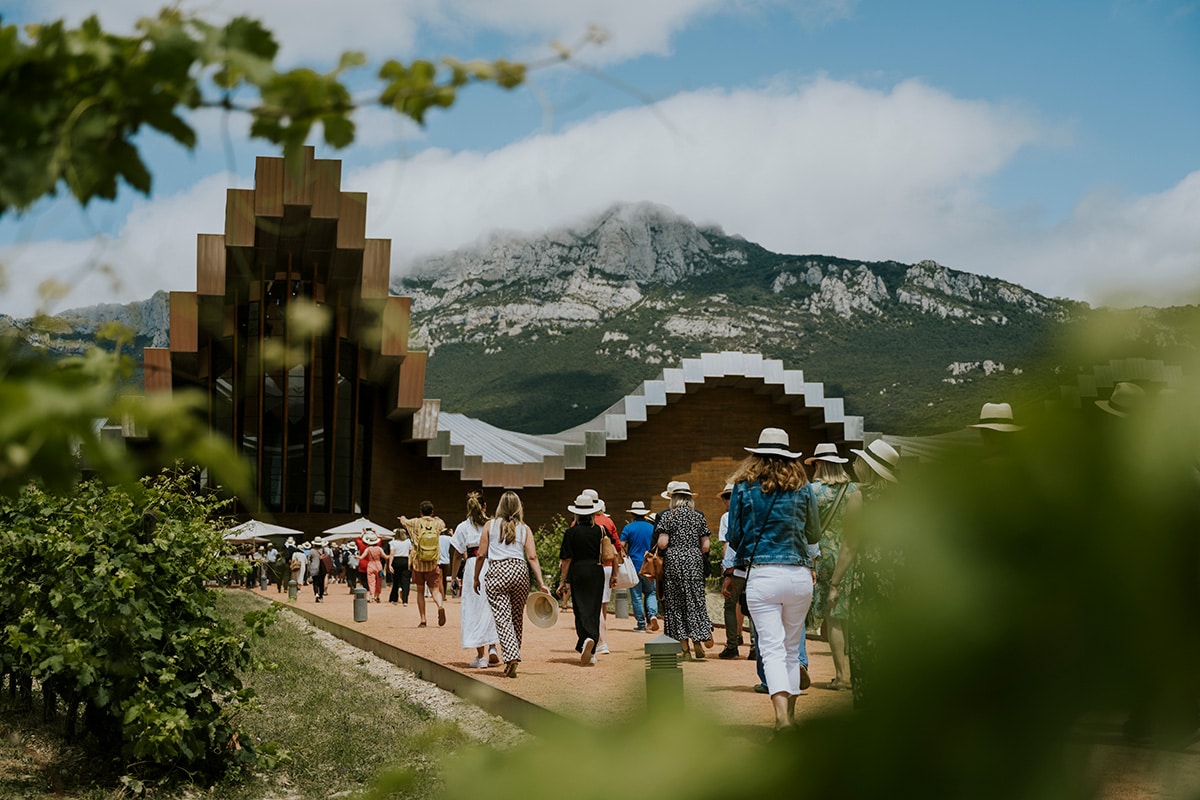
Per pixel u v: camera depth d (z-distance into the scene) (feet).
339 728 35.04
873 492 1.70
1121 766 1.54
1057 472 1.55
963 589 1.57
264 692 44.06
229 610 75.72
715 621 70.49
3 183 3.38
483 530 40.09
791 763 1.63
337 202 118.32
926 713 1.58
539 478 181.57
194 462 2.46
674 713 1.76
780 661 23.85
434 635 60.44
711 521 183.83
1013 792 1.56
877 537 1.64
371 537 101.76
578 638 42.98
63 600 28.48
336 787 28.40
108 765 29.14
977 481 1.59
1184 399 1.52
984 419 1.61
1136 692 1.53
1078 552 1.55
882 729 1.59
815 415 183.93
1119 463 1.53
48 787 26.99
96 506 29.48
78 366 3.25
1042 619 1.56
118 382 3.00
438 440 180.34
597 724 1.78
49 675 29.53
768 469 24.57
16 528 29.14
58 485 2.61
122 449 2.47
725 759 1.67
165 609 29.40
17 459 2.35
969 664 1.57
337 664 54.29
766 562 24.23
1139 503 1.53
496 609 39.27
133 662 28.45
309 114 3.49
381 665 53.31
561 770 1.71
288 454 175.22
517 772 1.75
